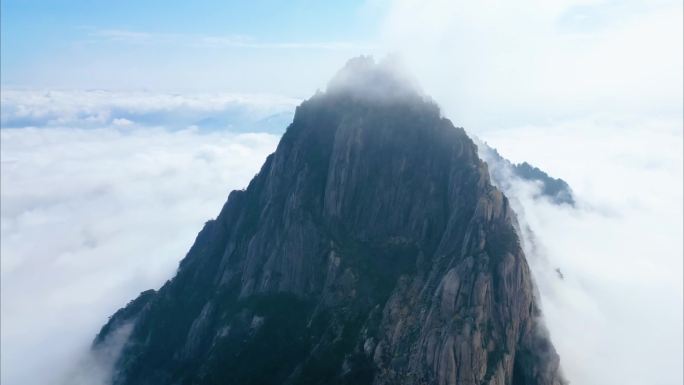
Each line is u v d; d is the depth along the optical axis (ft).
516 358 303.48
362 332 330.54
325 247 386.52
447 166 387.14
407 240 376.27
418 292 329.31
